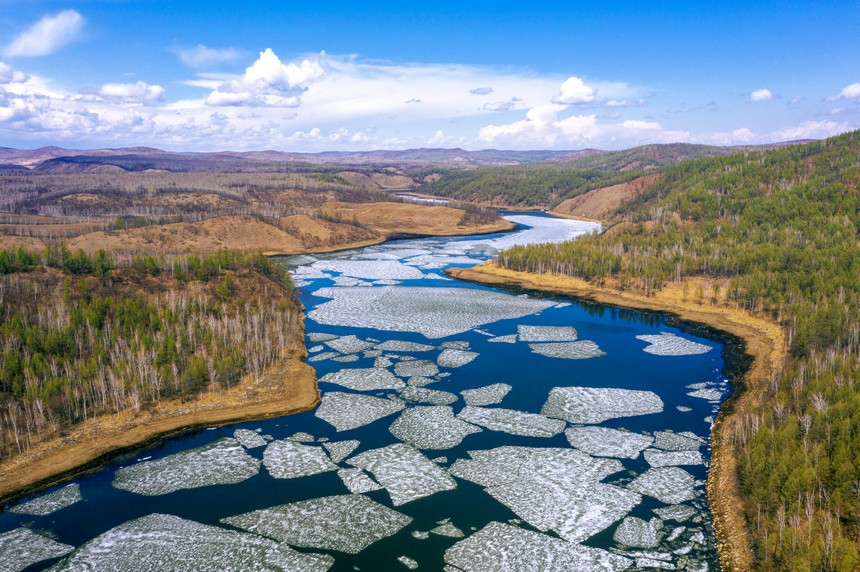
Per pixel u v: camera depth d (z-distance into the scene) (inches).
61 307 3900.1
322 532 2182.6
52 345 3476.9
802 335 3882.9
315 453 2787.9
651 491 2448.3
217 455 2763.3
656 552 2065.7
